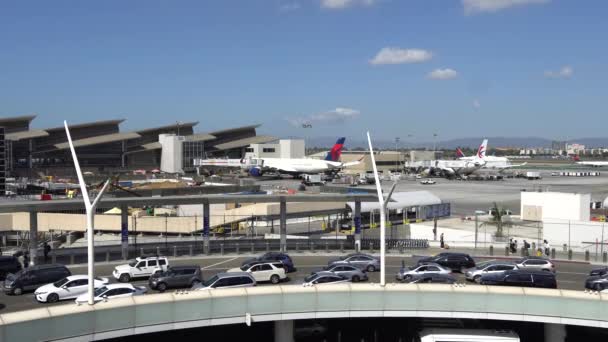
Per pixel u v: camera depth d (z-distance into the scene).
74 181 127.50
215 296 26.19
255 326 30.39
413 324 30.34
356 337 31.38
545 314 26.95
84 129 199.38
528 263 42.56
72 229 68.19
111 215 68.62
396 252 53.56
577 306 26.59
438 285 28.25
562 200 69.38
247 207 70.56
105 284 34.81
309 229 71.06
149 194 76.94
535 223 70.75
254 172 162.25
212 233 67.56
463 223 72.00
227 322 26.39
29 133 185.50
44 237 65.75
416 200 78.44
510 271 35.66
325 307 27.38
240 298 26.55
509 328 30.17
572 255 52.28
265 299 26.84
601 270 40.47
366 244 56.19
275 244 55.56
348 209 72.19
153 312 25.19
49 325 22.95
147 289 36.56
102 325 24.19
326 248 54.69
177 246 55.16
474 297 27.50
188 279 36.69
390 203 73.88
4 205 42.25
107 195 76.38
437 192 125.50
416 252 53.72
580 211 68.00
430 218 80.06
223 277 33.59
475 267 39.84
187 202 49.06
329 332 31.25
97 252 52.09
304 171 161.75
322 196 52.38
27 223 65.44
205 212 50.91
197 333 30.06
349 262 43.62
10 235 65.81
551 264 42.62
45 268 37.56
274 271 38.72
